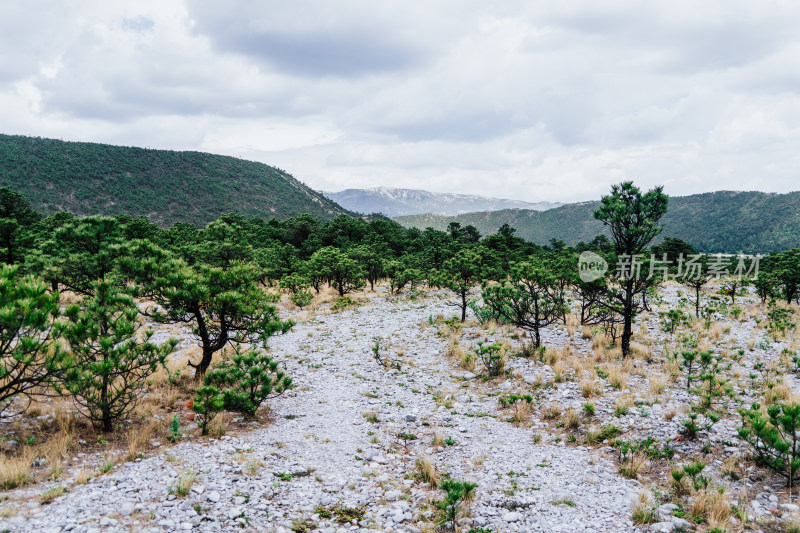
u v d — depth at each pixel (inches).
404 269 1573.6
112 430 379.6
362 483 332.2
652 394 515.5
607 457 376.2
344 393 577.0
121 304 422.6
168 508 260.2
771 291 1186.6
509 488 327.3
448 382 629.6
